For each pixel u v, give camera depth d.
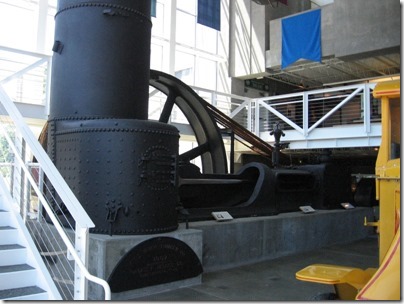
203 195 7.84
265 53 16.67
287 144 10.97
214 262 6.22
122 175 4.91
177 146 5.47
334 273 3.47
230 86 17.77
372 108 11.64
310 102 15.57
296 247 7.81
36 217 5.94
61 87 5.66
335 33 14.52
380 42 13.49
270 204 7.88
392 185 3.62
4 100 3.95
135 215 4.90
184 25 17.06
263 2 16.20
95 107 5.45
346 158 16.55
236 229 6.59
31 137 3.64
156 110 13.76
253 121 14.21
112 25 5.55
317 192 9.39
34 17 12.98
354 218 9.62
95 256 4.58
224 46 18.03
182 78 17.12
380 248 3.67
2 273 3.38
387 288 2.55
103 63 5.49
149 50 6.05
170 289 5.02
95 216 4.94
